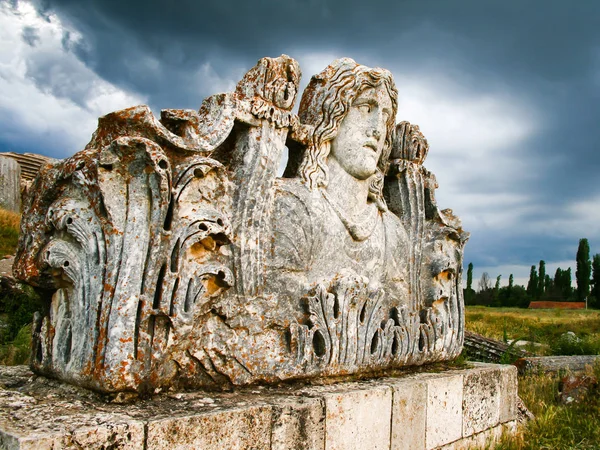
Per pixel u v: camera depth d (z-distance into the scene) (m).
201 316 2.86
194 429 2.41
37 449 1.97
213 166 2.85
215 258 2.96
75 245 2.65
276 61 3.39
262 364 3.10
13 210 13.94
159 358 2.61
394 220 4.41
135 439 2.22
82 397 2.54
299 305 3.38
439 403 3.91
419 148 4.70
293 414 2.84
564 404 5.86
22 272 2.71
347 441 3.14
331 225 3.68
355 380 3.64
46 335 2.80
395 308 4.16
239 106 3.15
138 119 2.66
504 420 4.65
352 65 3.90
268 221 3.27
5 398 2.50
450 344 4.65
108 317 2.47
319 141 3.73
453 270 4.71
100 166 2.54
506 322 18.38
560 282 54.66
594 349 9.91
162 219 2.60
